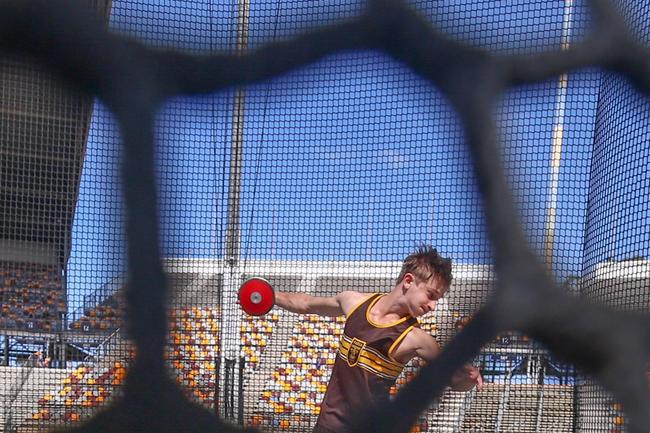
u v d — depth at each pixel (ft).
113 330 58.23
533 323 53.72
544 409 58.13
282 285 62.44
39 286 59.98
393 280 58.59
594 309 53.52
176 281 58.29
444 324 54.90
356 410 41.39
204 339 57.98
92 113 59.11
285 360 63.52
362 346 41.22
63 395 56.90
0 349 61.05
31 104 59.31
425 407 47.62
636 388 51.39
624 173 53.36
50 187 59.98
